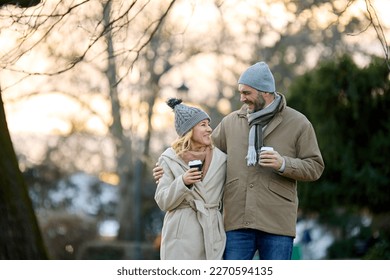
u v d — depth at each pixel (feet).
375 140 71.00
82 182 128.16
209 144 28.66
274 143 28.60
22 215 32.45
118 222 127.85
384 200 71.77
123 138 115.55
